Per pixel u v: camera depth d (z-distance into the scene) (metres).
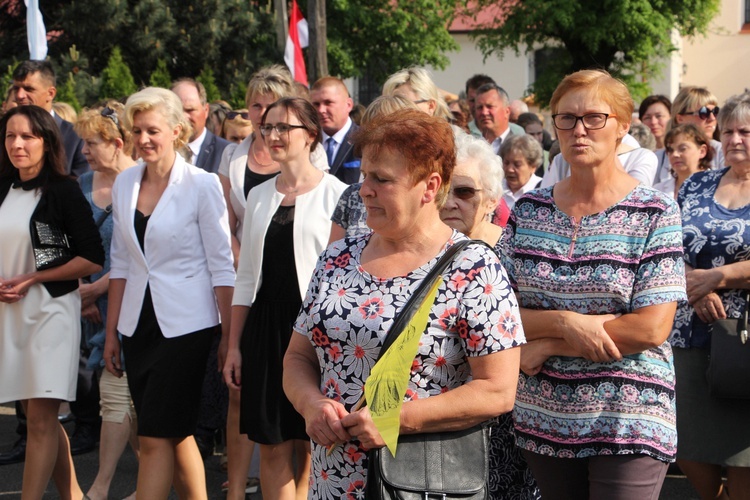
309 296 3.05
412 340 2.75
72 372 5.17
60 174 5.21
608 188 3.62
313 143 5.04
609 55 25.03
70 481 5.39
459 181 3.77
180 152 6.60
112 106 6.25
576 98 3.54
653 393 3.52
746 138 4.58
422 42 27.38
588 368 3.56
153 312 4.88
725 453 4.55
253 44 23.92
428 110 5.57
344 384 2.89
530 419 3.66
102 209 6.28
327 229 4.77
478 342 2.82
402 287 2.87
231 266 5.04
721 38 32.19
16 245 5.12
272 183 4.90
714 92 32.53
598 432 3.52
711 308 4.48
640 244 3.52
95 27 21.88
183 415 4.82
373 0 26.80
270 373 4.72
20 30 23.44
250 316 4.82
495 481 3.84
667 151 6.91
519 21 24.67
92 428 6.96
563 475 3.64
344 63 26.33
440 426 2.79
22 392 5.07
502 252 3.76
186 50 22.64
